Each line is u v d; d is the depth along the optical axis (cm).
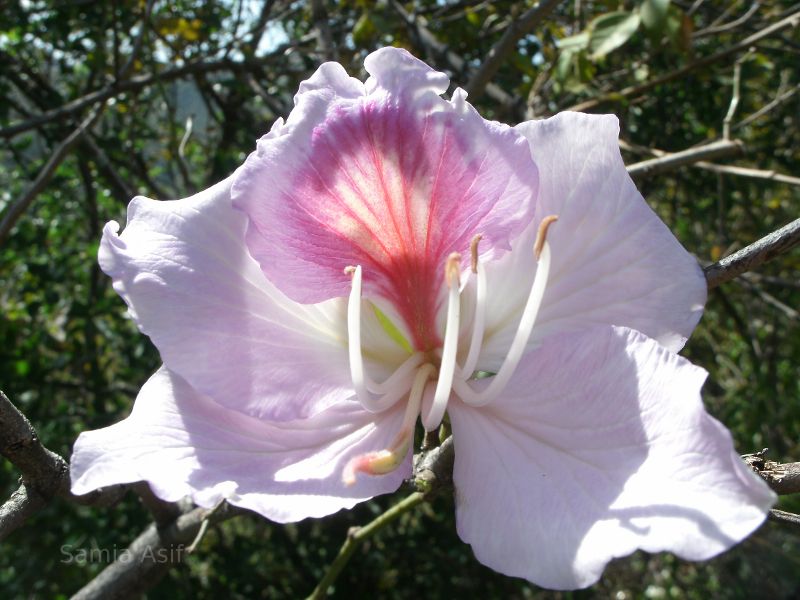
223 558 41
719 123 40
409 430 12
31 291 41
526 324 11
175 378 12
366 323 13
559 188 12
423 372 13
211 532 46
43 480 12
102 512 38
